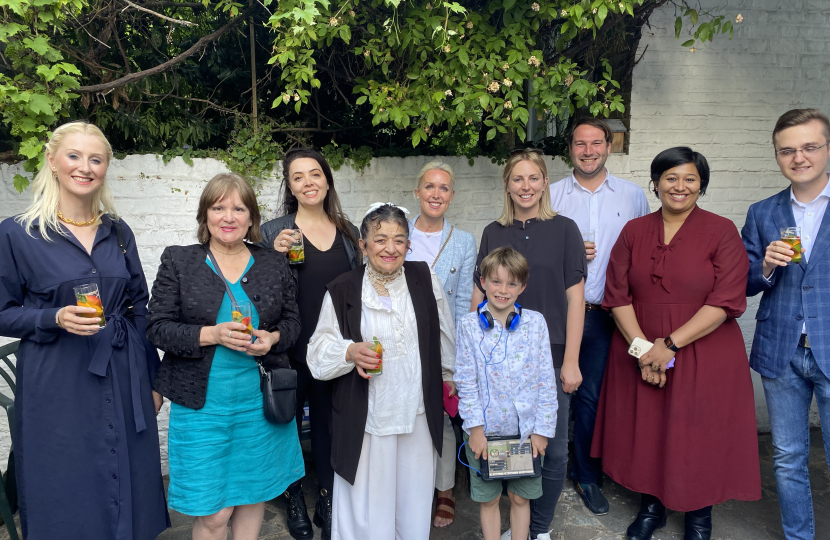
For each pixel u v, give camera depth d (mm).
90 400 2064
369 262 2285
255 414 2215
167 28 3670
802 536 2600
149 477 2203
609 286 2758
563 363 2570
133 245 2289
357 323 2223
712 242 2508
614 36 3609
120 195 3305
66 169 2018
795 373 2494
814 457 3566
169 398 2139
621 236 2750
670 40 3775
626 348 2727
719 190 3977
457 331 2402
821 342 2393
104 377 2084
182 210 3391
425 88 2918
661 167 2545
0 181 3113
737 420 2545
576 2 2777
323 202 2775
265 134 3529
